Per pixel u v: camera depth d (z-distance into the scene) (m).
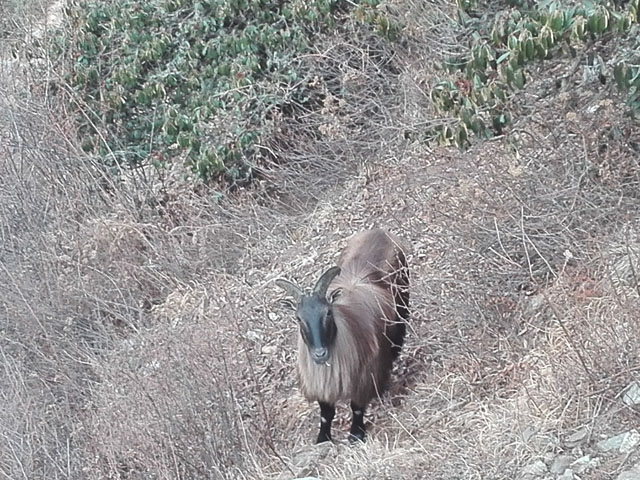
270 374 7.42
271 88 10.62
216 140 10.63
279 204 10.58
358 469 5.55
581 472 4.71
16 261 9.93
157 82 11.18
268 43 10.83
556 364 5.50
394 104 10.07
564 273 6.25
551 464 4.89
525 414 5.36
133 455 6.31
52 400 7.71
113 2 11.76
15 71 11.98
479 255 6.79
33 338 8.70
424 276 7.21
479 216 7.05
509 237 6.71
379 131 9.97
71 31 11.93
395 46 9.74
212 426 6.33
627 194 6.69
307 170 10.47
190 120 10.93
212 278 9.26
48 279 9.45
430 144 8.22
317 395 6.19
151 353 7.56
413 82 9.04
